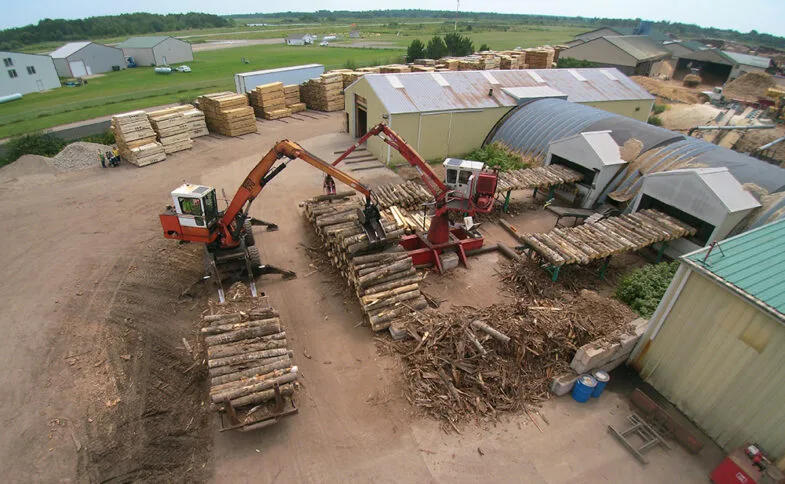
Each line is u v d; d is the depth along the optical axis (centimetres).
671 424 1123
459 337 1338
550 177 2284
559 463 1052
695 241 1795
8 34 14900
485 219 2261
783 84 5928
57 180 2703
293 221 2217
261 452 1069
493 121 3159
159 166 2973
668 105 4853
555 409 1198
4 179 2658
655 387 1264
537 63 5878
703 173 1734
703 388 1117
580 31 19775
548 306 1484
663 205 1931
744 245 1156
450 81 3238
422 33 16288
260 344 1222
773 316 912
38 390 1223
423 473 1023
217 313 1334
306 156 1527
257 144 3462
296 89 4528
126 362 1329
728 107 4856
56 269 1797
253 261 1714
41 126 3947
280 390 1101
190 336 1445
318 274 1784
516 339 1303
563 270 1789
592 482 1012
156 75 7100
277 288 1692
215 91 5534
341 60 8081
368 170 2898
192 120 3556
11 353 1354
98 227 2144
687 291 1113
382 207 2122
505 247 1952
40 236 2052
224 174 2850
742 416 1032
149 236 2066
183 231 1631
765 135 3497
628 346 1285
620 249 1656
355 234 1612
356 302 1612
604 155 2212
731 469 967
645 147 2227
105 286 1695
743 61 6644
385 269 1518
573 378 1234
